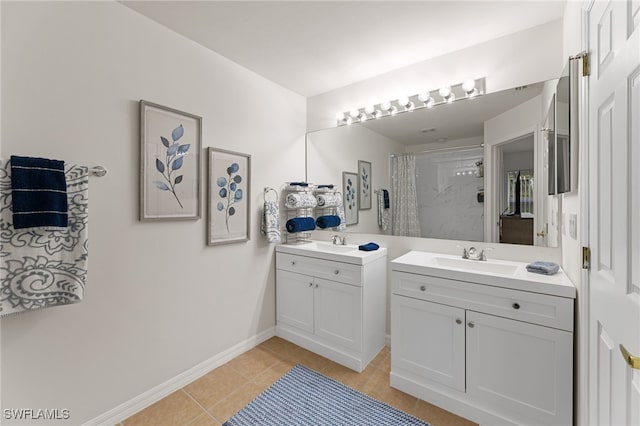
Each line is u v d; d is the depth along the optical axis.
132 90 1.69
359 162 2.63
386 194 2.48
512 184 1.94
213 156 2.12
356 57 2.23
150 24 1.76
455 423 1.61
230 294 2.28
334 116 2.80
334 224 2.76
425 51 2.15
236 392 1.89
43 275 1.32
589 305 1.17
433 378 1.76
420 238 2.33
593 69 1.11
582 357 1.23
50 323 1.41
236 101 2.30
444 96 2.17
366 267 2.16
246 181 2.38
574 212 1.36
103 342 1.59
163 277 1.85
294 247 2.57
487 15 1.75
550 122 1.77
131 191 1.69
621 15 0.86
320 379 2.02
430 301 1.77
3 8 1.27
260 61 2.28
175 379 1.91
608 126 0.96
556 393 1.39
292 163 2.83
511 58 1.94
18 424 1.33
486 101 2.04
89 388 1.54
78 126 1.48
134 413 1.70
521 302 1.47
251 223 2.44
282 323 2.63
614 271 0.93
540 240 1.84
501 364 1.54
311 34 1.93
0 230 1.23
